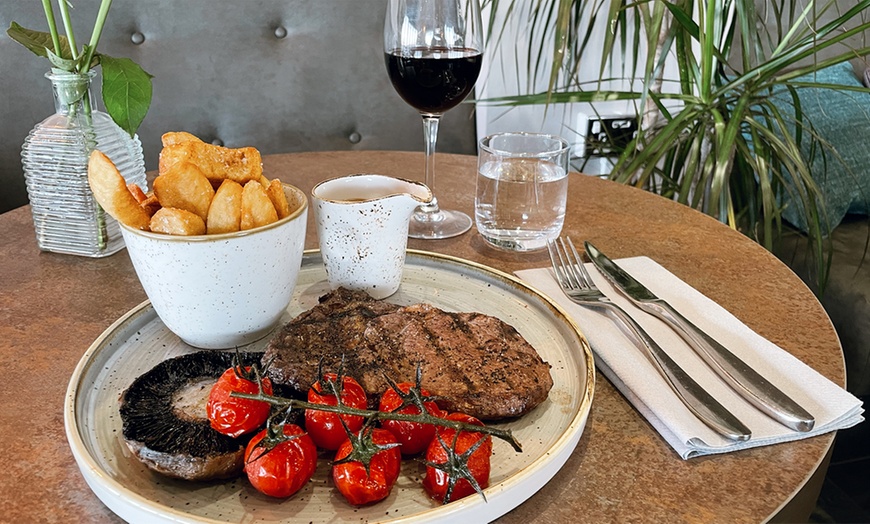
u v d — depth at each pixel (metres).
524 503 0.54
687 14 1.72
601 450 0.60
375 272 0.79
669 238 1.01
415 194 0.80
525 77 2.16
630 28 2.12
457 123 1.82
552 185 0.94
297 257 0.73
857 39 2.15
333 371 0.61
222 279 0.67
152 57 1.63
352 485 0.50
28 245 0.98
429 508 0.52
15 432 0.61
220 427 0.52
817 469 0.58
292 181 1.19
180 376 0.61
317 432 0.55
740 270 0.92
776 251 1.72
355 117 1.78
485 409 0.59
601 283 0.86
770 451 0.59
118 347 0.71
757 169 1.63
